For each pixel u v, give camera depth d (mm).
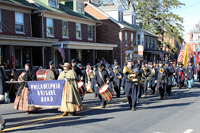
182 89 18375
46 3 25703
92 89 14594
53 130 6941
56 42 23406
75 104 8523
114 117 8664
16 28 21281
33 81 8867
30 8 22031
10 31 20594
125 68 9469
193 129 7043
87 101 12766
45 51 23203
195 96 14227
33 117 8742
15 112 9836
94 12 36406
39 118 8555
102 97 10375
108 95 9867
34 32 23656
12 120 8305
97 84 10523
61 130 6941
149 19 51031
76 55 29016
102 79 10406
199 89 18172
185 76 21750
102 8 37906
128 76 9812
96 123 7766
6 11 20234
